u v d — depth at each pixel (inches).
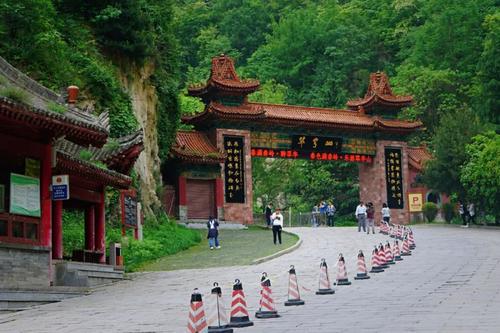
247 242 1993.1
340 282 1018.7
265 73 4771.2
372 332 592.1
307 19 4940.9
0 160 1007.6
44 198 1072.8
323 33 4773.6
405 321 645.3
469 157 2807.6
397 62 4896.7
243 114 2719.0
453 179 2864.2
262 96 3786.9
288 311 775.1
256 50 5211.6
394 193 3107.8
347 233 2233.0
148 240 1715.1
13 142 1023.0
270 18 5452.8
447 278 1026.1
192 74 4448.8
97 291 1128.2
